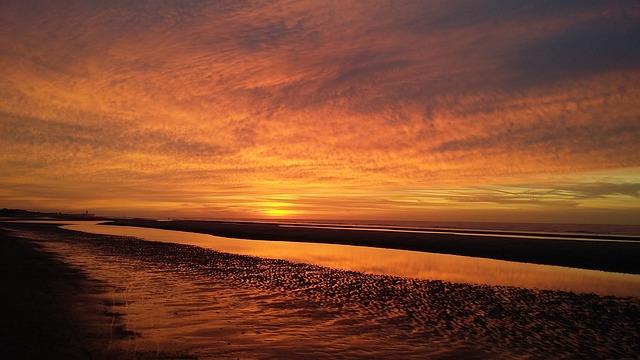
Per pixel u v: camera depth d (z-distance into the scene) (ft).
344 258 103.60
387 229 254.06
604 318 47.39
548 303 54.60
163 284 65.16
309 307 51.67
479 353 35.94
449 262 96.37
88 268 80.28
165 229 248.52
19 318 40.86
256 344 37.22
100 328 39.52
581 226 368.27
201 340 37.76
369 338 39.68
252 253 114.42
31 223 321.73
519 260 99.81
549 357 35.06
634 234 206.08
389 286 65.67
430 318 47.14
